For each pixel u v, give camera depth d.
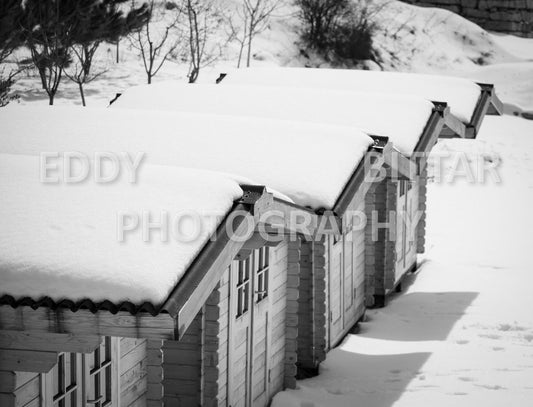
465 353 13.06
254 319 10.29
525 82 34.69
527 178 25.44
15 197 7.02
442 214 21.95
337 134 11.05
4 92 18.45
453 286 16.80
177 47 28.08
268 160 10.39
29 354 6.30
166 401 9.46
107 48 26.19
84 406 7.14
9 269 6.23
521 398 11.30
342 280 13.61
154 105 14.06
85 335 6.21
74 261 6.28
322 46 34.00
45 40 19.47
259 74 17.03
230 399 9.70
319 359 12.23
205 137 10.82
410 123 13.58
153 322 6.06
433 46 38.38
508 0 43.00
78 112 11.25
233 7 33.31
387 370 12.34
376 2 39.75
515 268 18.23
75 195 7.10
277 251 10.97
